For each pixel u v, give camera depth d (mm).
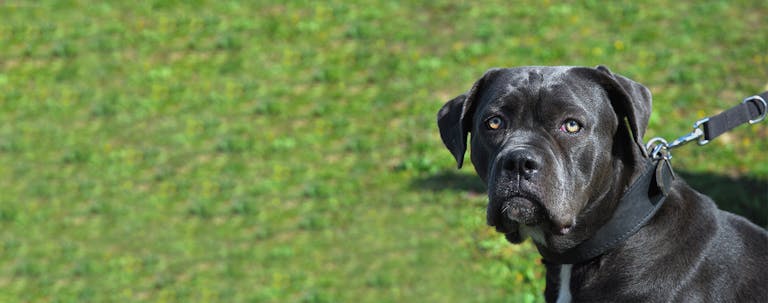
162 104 15023
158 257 10664
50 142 14055
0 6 19594
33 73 16562
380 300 9094
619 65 15258
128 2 19422
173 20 18391
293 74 15781
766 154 11664
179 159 13164
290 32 17406
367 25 17312
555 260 5172
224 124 14133
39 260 10953
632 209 4977
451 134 5395
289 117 14203
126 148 13664
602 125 4941
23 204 12336
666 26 16688
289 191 11945
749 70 14555
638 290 4914
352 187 11820
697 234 4965
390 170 12219
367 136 13328
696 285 4863
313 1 18875
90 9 19266
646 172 5008
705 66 14898
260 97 14992
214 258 10477
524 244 9781
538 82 4973
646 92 5043
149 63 16656
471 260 9711
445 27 17281
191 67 16312
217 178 12500
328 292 9367
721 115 5570
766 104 5672
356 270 9781
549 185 4738
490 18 17578
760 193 10570
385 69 15641
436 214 10812
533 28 16953
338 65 15969
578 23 17109
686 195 5125
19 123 14766
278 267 10070
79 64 16766
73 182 12875
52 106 15266
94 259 10781
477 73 15266
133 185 12578
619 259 4984
